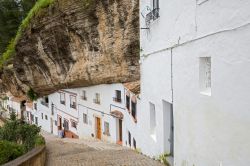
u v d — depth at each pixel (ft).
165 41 34.50
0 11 120.88
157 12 37.50
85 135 93.76
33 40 89.45
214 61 21.56
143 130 48.16
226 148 20.12
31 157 30.96
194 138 25.77
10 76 120.47
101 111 83.46
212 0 21.79
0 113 186.39
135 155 46.26
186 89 27.53
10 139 67.62
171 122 35.81
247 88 17.51
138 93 53.47
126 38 61.31
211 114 22.29
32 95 122.21
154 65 40.29
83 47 75.36
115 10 61.82
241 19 18.03
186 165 27.73
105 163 40.09
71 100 102.47
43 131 125.70
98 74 74.74
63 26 75.77
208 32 22.50
